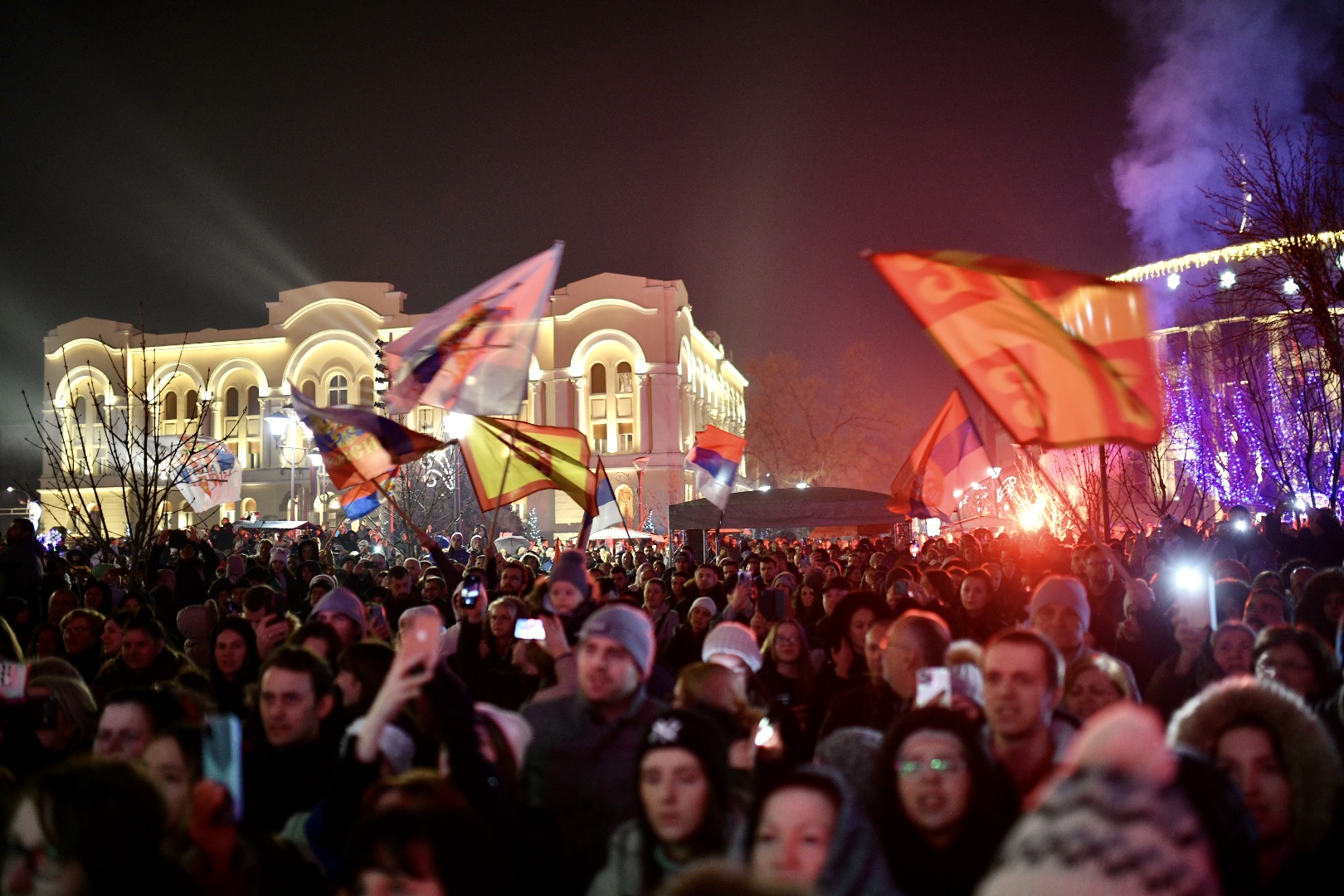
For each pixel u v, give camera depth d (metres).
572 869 4.17
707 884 1.61
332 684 4.78
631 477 60.47
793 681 6.88
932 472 12.55
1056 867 1.52
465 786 3.67
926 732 3.35
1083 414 4.73
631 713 4.44
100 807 2.69
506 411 7.70
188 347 65.94
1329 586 6.77
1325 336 15.88
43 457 59.16
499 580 11.39
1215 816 2.60
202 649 9.17
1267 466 20.64
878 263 4.89
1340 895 3.24
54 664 5.47
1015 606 11.16
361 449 9.48
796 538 36.34
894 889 2.93
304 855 3.62
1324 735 3.35
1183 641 6.68
